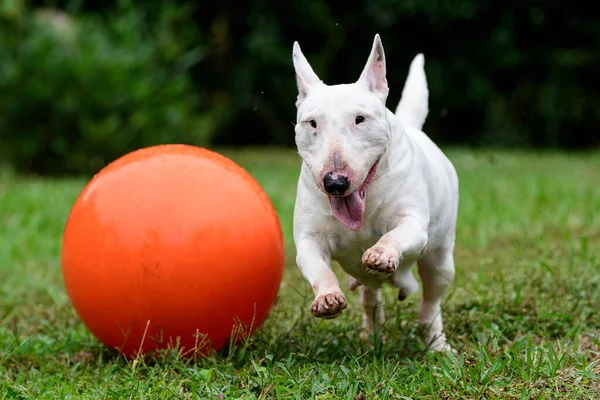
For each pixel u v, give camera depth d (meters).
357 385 6.10
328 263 6.68
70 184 17.80
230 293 6.86
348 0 25.62
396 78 25.86
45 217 14.45
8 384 6.64
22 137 19.70
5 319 9.15
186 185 6.89
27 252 12.54
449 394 6.04
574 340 7.32
